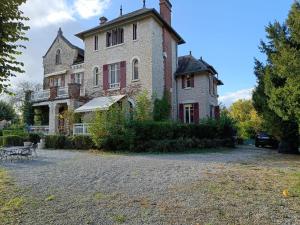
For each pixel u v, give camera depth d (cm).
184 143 2273
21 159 1733
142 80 2853
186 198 798
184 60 3644
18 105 6031
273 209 698
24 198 803
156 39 2948
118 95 2911
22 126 3647
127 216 654
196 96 3294
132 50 2958
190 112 3334
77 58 3631
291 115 1717
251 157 1872
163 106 2848
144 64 2858
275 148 2916
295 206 721
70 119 2819
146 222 617
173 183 988
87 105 2820
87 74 3281
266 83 2030
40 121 3612
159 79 2966
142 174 1166
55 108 3180
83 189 909
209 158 1772
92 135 2228
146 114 2380
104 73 3128
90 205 737
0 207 723
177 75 3394
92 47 3284
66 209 704
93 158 1742
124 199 791
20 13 809
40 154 2011
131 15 2967
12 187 941
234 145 2953
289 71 1382
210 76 3475
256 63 2475
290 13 1477
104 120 2217
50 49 3925
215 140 2644
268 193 847
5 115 5634
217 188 911
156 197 809
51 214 668
